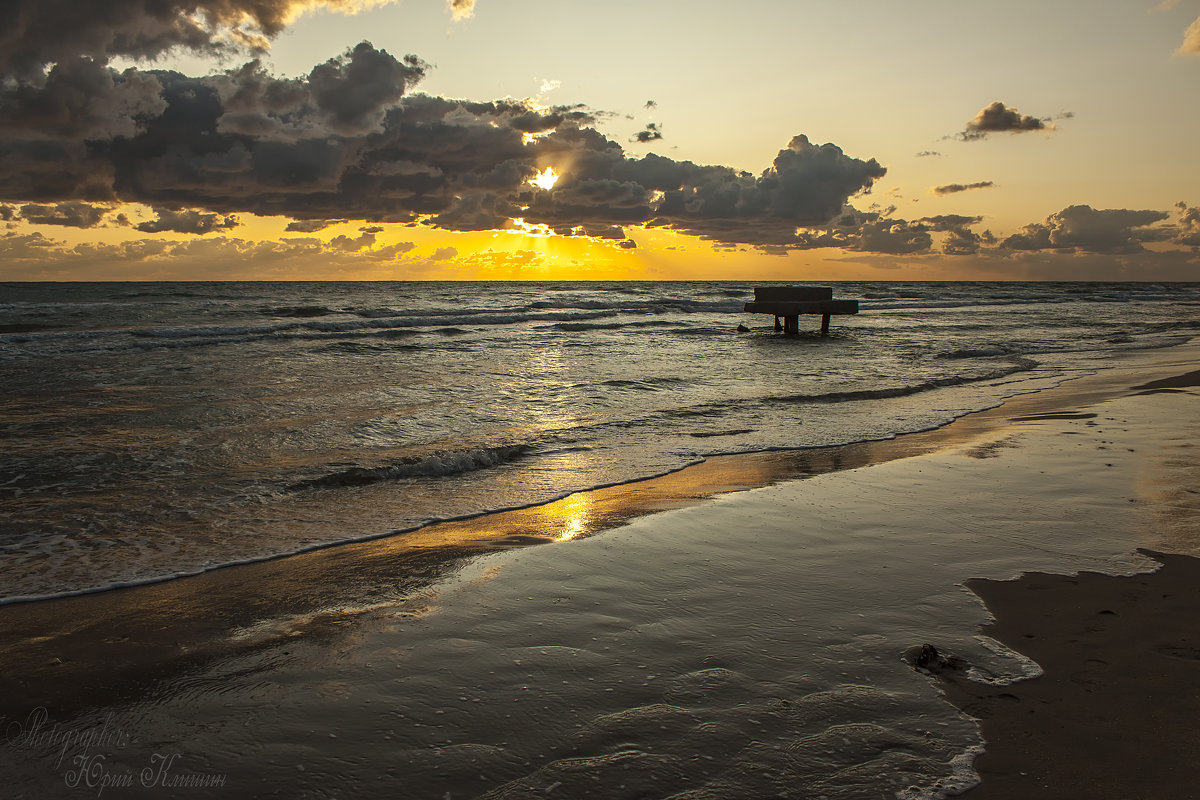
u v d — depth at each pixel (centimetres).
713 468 680
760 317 3300
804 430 861
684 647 312
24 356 1534
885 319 3325
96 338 1945
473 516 532
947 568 405
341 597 377
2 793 217
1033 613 342
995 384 1279
